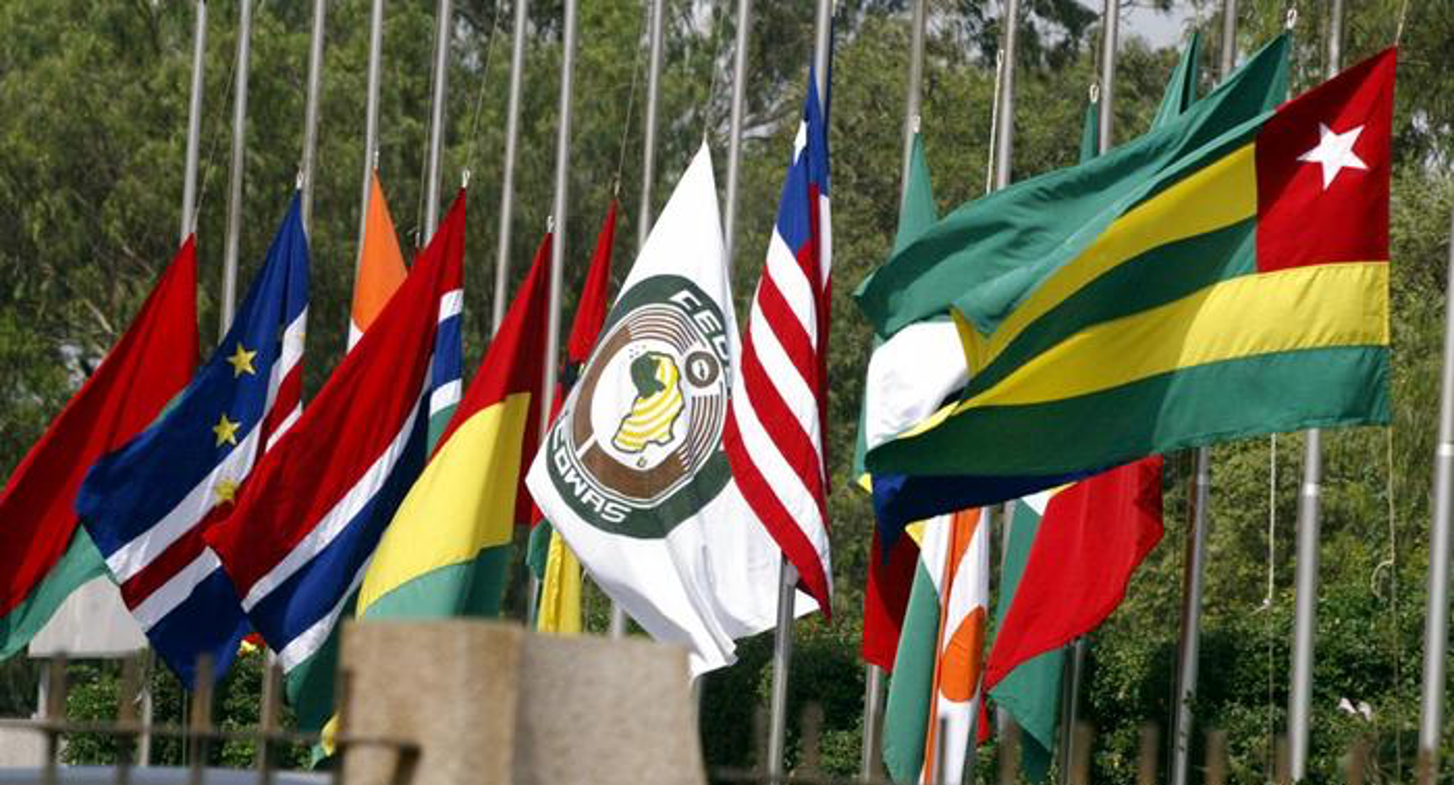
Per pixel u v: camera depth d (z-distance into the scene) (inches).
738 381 856.3
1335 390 718.5
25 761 701.3
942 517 868.0
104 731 392.2
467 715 375.6
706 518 888.9
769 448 845.8
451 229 975.0
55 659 404.5
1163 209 717.9
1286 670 1012.5
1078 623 839.1
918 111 938.1
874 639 921.5
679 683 394.6
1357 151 722.8
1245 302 721.6
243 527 928.9
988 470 720.3
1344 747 881.5
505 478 934.4
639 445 893.8
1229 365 721.0
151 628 983.0
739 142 1063.0
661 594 885.8
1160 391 719.7
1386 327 721.6
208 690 394.9
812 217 871.1
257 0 1923.0
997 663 844.6
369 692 381.1
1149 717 1029.8
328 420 943.0
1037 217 736.3
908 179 909.8
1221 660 1027.3
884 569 919.7
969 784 861.2
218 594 989.8
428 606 914.1
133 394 1004.6
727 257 1057.5
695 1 2065.7
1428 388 1239.5
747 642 1241.4
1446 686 976.3
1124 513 840.9
